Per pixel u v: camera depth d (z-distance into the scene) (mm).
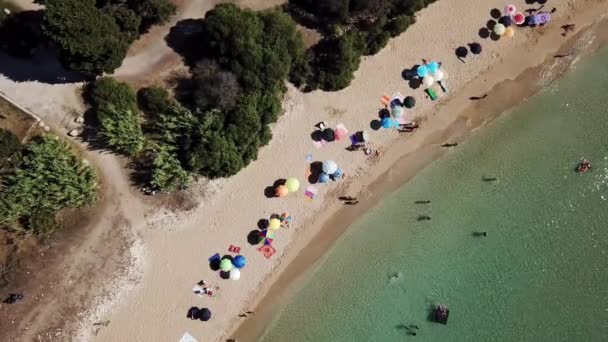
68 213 39531
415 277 40875
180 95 40156
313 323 40219
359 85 41500
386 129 41656
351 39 39656
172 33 40312
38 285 39281
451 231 41344
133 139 38438
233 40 37375
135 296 39656
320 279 40656
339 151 41312
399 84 41719
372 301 40562
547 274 41188
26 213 38375
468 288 40875
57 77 39625
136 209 40062
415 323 40469
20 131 39125
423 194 41625
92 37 34938
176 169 38688
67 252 39562
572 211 41781
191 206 40281
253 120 38531
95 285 39562
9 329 38906
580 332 40719
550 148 42281
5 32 37906
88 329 39281
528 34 42562
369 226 41219
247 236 40375
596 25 42938
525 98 42562
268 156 40781
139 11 37469
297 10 40688
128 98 38656
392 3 40250
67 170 38000
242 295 40188
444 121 42062
